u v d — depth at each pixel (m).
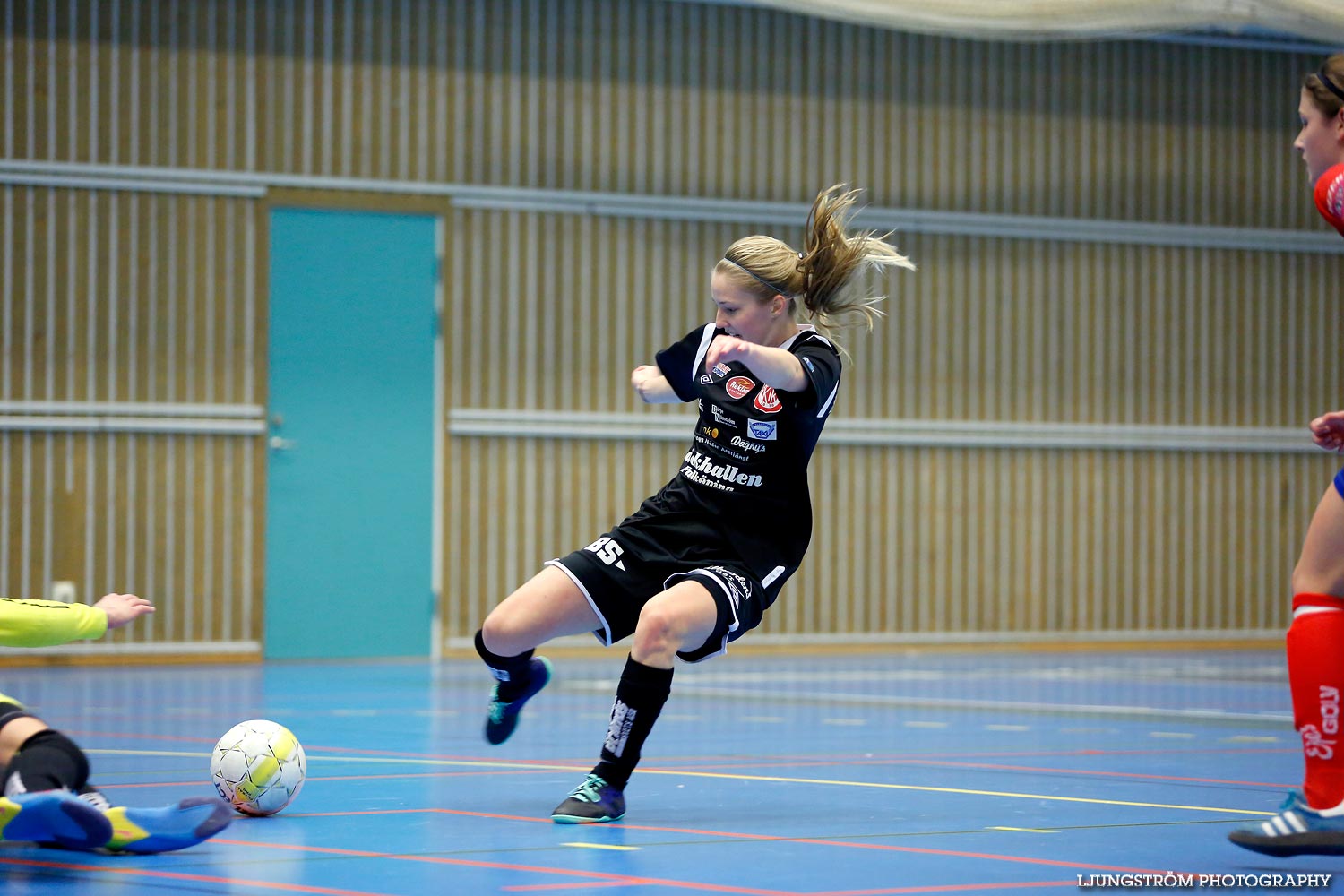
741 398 6.69
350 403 22.55
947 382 25.38
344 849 5.50
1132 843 5.75
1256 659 23.69
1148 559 26.41
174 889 4.64
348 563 22.53
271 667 20.89
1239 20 19.80
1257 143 27.05
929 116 25.30
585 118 23.61
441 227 22.94
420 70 22.81
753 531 6.73
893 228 25.09
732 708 14.08
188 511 21.72
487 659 6.90
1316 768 4.98
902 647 25.16
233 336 21.92
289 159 22.19
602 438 23.70
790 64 24.61
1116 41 26.19
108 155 21.39
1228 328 26.84
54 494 21.16
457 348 23.06
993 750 10.02
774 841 5.74
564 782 7.80
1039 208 25.84
